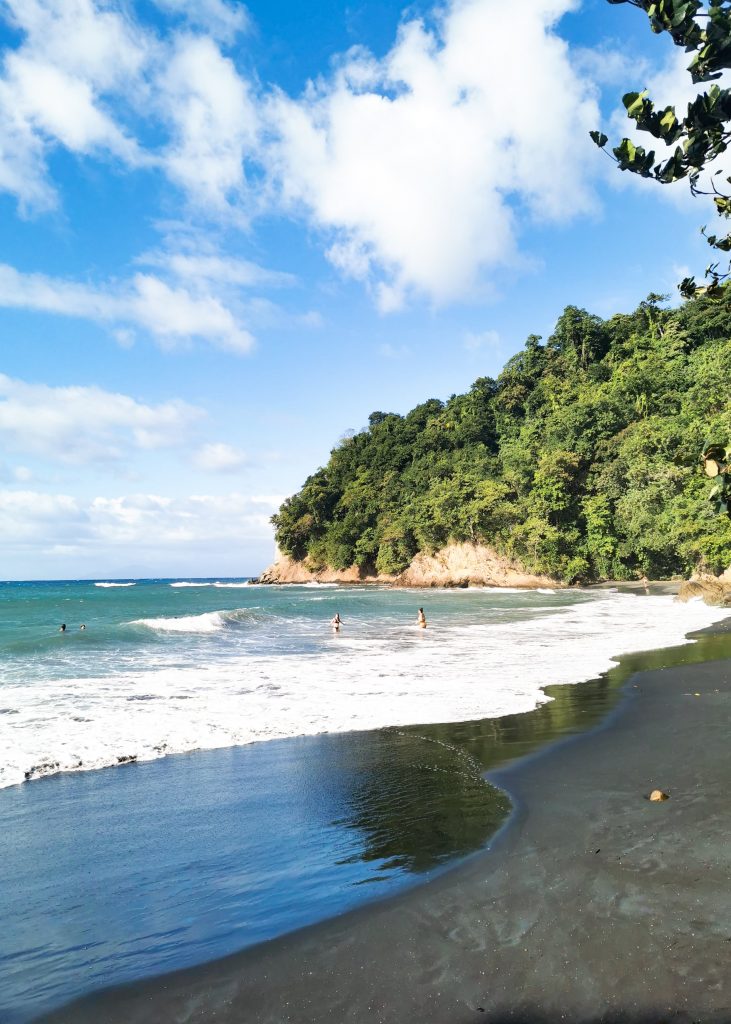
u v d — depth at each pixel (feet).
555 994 10.72
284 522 322.14
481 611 121.70
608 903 13.50
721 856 15.35
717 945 11.70
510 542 233.76
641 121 8.83
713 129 8.64
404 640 73.00
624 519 194.29
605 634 75.05
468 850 16.85
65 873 16.25
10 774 24.27
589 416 238.27
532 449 256.93
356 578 285.43
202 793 22.30
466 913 13.51
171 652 61.77
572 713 33.86
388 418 354.74
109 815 20.27
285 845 17.74
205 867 16.46
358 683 43.70
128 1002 11.10
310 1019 10.48
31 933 13.46
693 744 26.12
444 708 35.68
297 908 14.15
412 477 292.20
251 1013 10.70
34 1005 11.06
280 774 24.32
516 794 21.36
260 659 56.54
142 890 15.28
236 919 13.78
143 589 263.70
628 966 11.27
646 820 18.11
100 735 29.68
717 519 133.59
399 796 21.62
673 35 8.05
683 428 172.86
